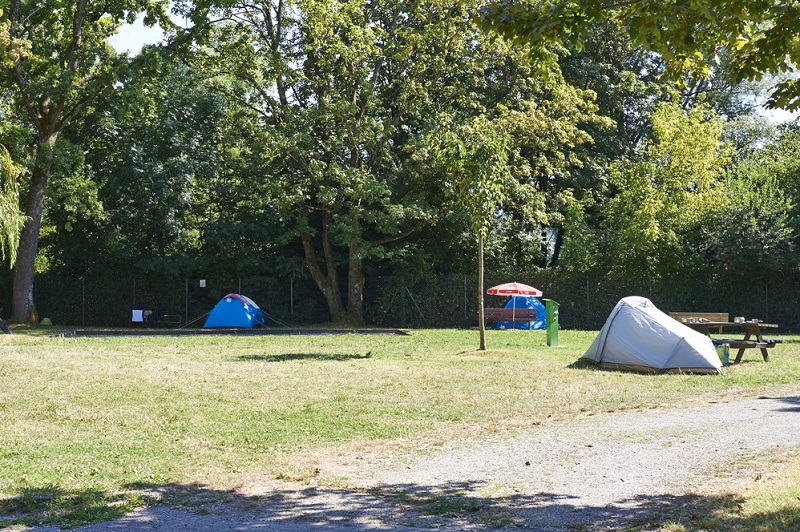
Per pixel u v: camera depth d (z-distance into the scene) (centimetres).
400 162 3706
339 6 3466
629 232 3581
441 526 673
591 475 839
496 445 1001
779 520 634
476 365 1869
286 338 2714
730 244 3428
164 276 3844
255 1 3606
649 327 1783
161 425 1120
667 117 3738
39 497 755
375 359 2027
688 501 724
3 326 2841
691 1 774
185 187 3709
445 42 3562
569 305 3728
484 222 2222
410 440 1038
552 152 3969
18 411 1217
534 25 788
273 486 812
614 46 4181
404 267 3903
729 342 1911
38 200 3262
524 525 670
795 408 1243
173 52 3356
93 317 3869
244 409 1251
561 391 1449
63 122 3278
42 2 3186
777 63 856
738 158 4231
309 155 3484
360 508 730
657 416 1192
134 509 727
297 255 4031
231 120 3622
